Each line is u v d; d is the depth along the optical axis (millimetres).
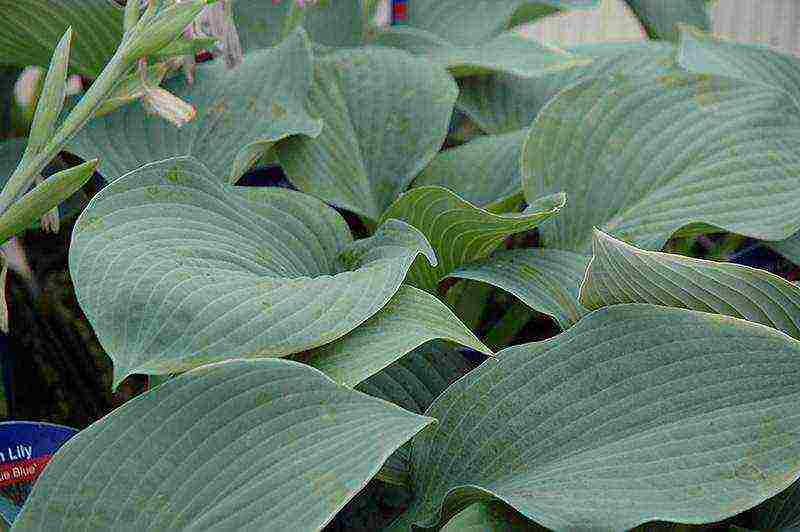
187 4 517
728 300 531
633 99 701
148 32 518
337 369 476
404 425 424
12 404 670
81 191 772
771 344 475
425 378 597
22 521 426
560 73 877
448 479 497
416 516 492
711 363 478
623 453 455
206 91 759
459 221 606
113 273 474
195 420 442
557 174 695
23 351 716
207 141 727
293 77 752
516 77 883
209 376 450
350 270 577
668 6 1028
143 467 433
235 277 499
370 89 784
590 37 2367
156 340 453
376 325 505
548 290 589
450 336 485
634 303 516
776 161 647
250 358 458
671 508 421
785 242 650
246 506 410
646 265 514
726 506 421
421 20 1034
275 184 783
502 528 449
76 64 770
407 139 765
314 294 490
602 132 697
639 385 482
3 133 876
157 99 546
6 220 502
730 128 672
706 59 784
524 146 691
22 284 740
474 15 1017
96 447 441
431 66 799
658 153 680
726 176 650
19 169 519
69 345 723
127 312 459
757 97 682
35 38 734
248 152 667
